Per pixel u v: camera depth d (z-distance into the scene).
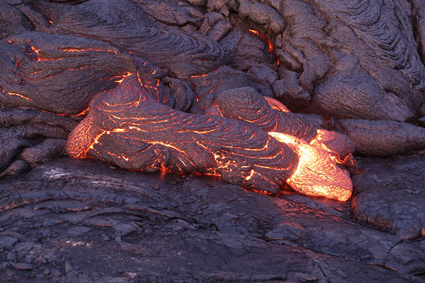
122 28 6.04
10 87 5.14
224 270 3.00
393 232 4.00
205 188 4.68
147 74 5.72
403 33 6.96
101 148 5.21
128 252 3.12
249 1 7.29
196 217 4.12
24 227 3.39
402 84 6.45
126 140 5.02
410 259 3.44
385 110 6.25
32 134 5.18
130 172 5.05
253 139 4.96
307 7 6.82
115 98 5.14
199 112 6.05
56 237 3.25
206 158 4.90
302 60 6.64
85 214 3.68
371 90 6.27
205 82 6.43
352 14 6.58
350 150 5.70
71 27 5.78
